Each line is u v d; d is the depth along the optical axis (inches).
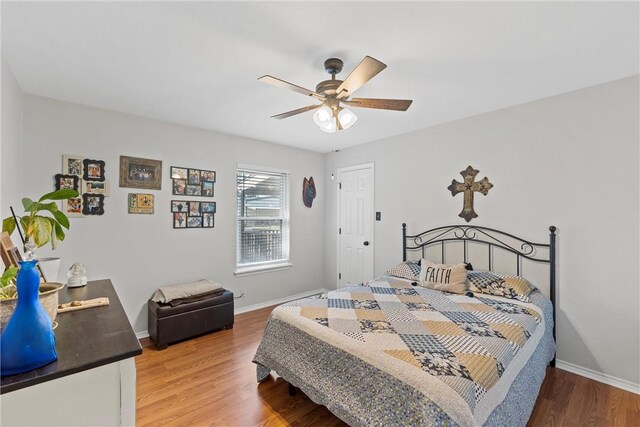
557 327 99.7
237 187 151.9
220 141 144.3
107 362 39.3
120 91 97.3
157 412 76.8
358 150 168.1
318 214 187.6
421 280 113.9
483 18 60.2
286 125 133.0
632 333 86.5
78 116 107.3
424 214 137.1
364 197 165.2
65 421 37.3
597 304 92.4
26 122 97.6
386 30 64.5
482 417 50.9
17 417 34.6
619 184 88.4
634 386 85.8
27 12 58.4
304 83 90.7
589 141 93.4
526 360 70.0
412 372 54.9
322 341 71.8
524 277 107.0
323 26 63.3
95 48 72.1
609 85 89.7
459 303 91.9
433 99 103.0
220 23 62.5
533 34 65.6
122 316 56.3
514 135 109.3
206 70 83.1
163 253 127.3
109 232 113.7
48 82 90.5
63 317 55.4
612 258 89.7
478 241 118.8
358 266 168.4
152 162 123.7
